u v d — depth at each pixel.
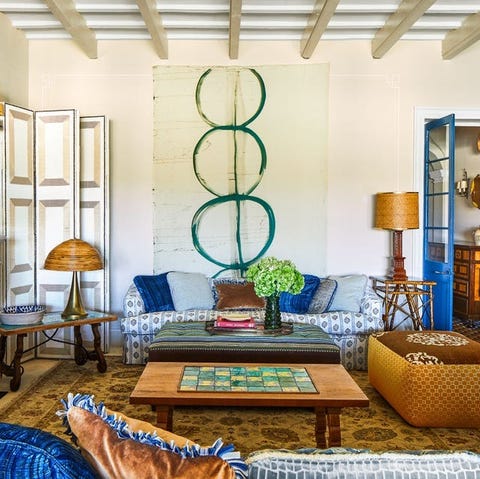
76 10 3.94
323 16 3.68
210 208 4.62
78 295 3.79
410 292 4.17
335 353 2.81
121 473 0.84
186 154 4.61
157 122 4.59
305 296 4.22
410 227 4.18
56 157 4.18
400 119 4.62
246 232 4.63
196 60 4.61
